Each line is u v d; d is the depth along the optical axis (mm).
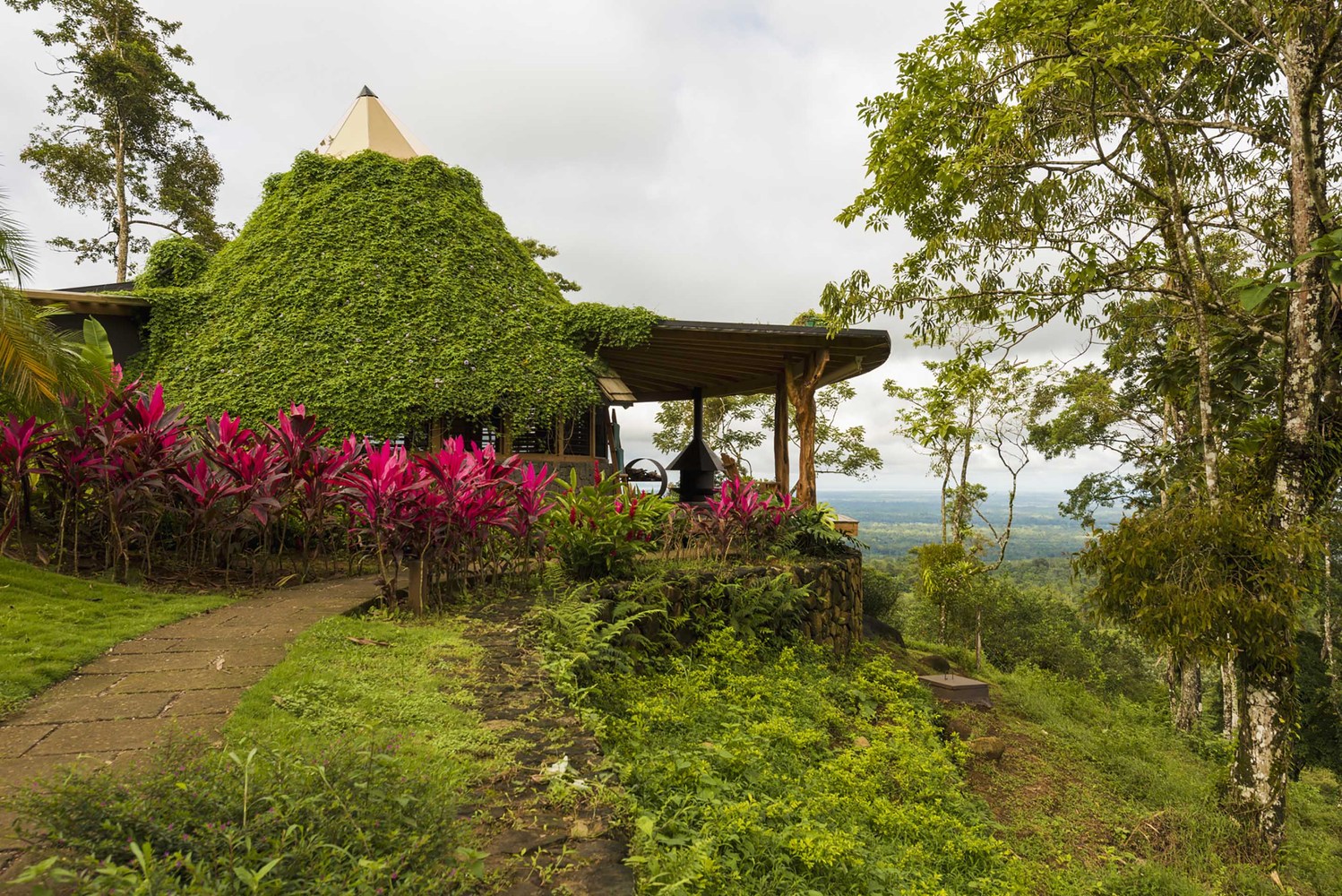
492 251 13086
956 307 9703
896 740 6219
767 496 9648
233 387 10859
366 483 5512
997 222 9359
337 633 4582
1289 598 6844
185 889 1563
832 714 6488
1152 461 14742
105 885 1569
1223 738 12375
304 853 1808
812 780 4816
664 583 6832
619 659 5621
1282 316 8711
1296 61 7535
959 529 16938
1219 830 7246
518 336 12078
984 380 9836
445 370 11281
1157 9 7641
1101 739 9609
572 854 2338
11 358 6168
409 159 13375
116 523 5859
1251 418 9977
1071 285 8891
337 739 2852
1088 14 7465
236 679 3736
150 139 25297
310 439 6723
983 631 20922
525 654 4586
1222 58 9297
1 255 6945
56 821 1842
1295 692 7457
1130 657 25344
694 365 15094
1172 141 9633
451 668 4160
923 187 9344
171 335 11492
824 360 13109
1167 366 10484
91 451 5816
